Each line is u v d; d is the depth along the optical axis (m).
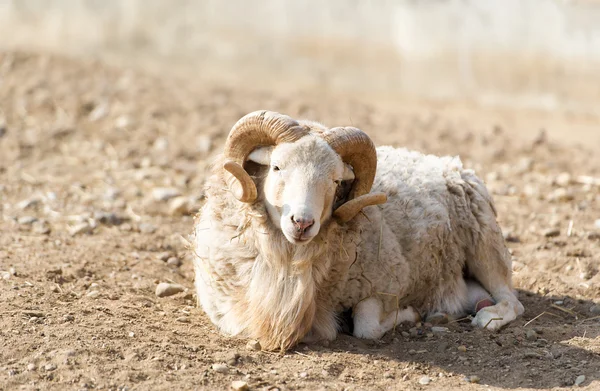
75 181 16.02
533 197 15.82
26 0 37.03
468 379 8.55
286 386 8.16
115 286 10.90
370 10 33.25
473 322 10.37
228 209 9.53
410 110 24.31
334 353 9.14
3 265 11.10
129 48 32.72
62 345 8.43
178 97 23.11
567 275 12.20
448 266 10.92
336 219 9.29
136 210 14.60
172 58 31.55
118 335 8.86
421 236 10.40
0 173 16.23
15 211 14.10
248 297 9.45
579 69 28.33
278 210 8.98
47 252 11.98
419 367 8.86
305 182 8.60
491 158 18.66
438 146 19.09
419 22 31.67
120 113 20.89
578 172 17.62
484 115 24.02
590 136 21.55
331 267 9.70
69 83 23.45
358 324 9.89
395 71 29.58
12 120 19.89
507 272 11.26
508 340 9.59
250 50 32.44
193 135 19.59
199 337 9.32
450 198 11.01
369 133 19.81
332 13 33.91
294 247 9.14
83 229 13.26
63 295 10.10
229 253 9.50
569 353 9.12
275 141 8.96
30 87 22.47
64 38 33.22
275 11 34.94
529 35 30.03
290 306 9.16
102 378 7.88
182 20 35.34
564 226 14.14
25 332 8.66
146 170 16.89
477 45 30.42
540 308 11.05
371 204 9.16
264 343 9.27
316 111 22.03
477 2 30.98
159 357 8.41
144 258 12.26
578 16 29.66
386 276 10.05
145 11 35.97
